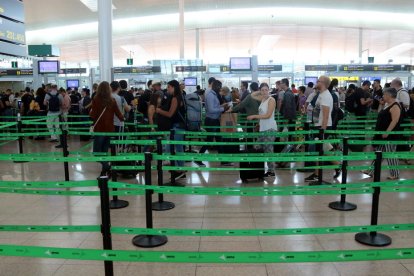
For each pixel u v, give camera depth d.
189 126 7.15
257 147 7.07
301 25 33.81
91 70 20.69
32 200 5.41
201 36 37.84
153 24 34.16
